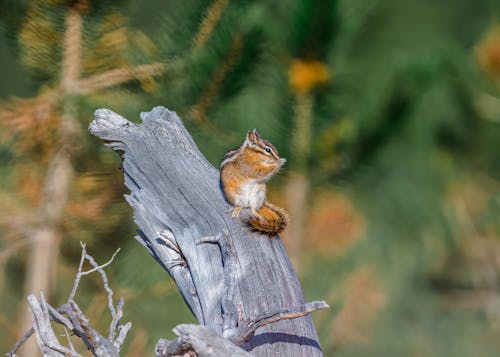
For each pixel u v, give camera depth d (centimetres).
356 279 1425
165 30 1167
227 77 1163
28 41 1150
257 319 748
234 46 1145
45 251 1194
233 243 868
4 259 1209
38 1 1142
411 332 2064
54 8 1148
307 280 1374
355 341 1475
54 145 1173
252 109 1263
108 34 1166
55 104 1161
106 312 1156
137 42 1174
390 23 2559
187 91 1174
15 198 1191
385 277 1986
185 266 911
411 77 1838
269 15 1221
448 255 2258
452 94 2014
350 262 1549
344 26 1249
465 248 2258
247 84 1203
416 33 2617
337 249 1415
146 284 1211
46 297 1189
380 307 1678
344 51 1313
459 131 2117
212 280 862
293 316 741
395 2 2633
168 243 915
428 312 2144
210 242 885
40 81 1174
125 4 1182
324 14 1218
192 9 1153
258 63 1199
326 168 1303
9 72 2022
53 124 1159
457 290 2228
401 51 2078
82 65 1164
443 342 2098
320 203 1338
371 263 1872
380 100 1353
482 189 2255
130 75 1159
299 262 1339
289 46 1245
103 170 1209
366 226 1845
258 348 801
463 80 2022
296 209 1312
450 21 2698
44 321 784
